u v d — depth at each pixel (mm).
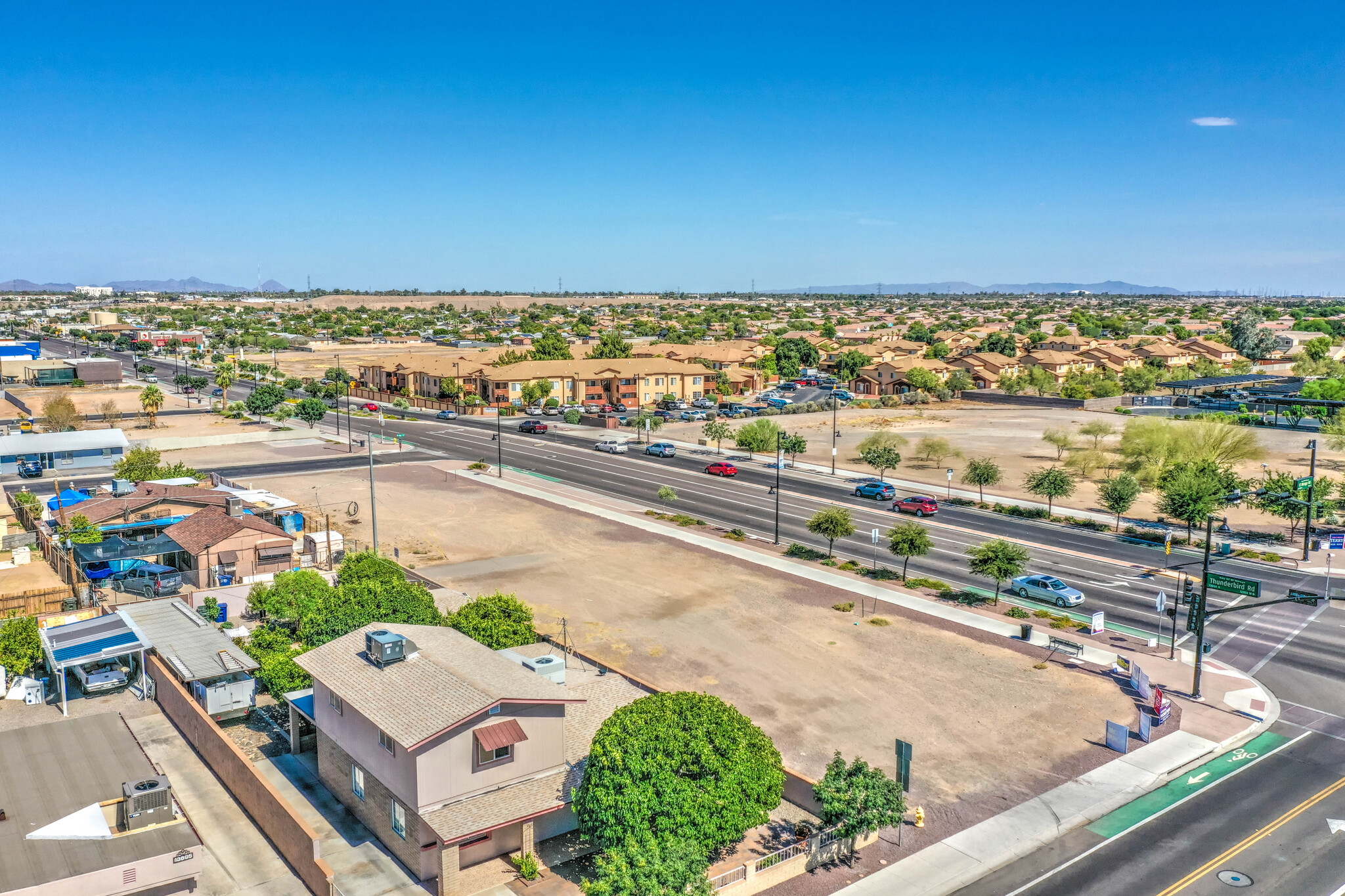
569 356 185125
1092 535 70188
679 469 99188
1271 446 106875
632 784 25484
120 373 177500
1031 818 30734
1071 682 42000
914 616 51062
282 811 26828
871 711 38812
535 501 81938
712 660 44406
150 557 56844
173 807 26594
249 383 188000
